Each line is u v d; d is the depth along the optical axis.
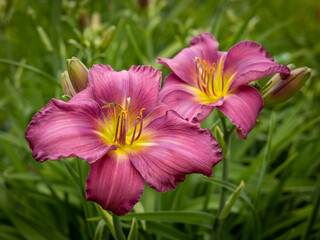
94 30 0.54
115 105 0.30
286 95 0.36
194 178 0.52
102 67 0.32
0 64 0.81
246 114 0.31
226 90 0.36
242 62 0.35
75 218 0.47
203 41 0.38
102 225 0.35
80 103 0.29
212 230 0.39
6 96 0.77
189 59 0.37
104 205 0.27
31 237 0.44
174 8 0.91
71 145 0.27
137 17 0.72
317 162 0.57
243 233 0.47
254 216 0.41
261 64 0.34
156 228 0.41
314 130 0.65
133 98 0.32
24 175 0.49
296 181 0.52
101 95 0.31
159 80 0.32
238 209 0.46
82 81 0.33
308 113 0.66
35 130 0.27
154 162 0.28
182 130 0.29
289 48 0.85
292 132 0.50
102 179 0.27
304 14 0.98
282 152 0.63
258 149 0.68
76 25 0.63
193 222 0.38
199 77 0.36
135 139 0.30
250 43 0.36
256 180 0.52
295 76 0.35
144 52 0.74
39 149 0.27
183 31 0.58
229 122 0.50
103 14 0.86
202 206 0.47
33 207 0.51
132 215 0.35
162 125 0.30
